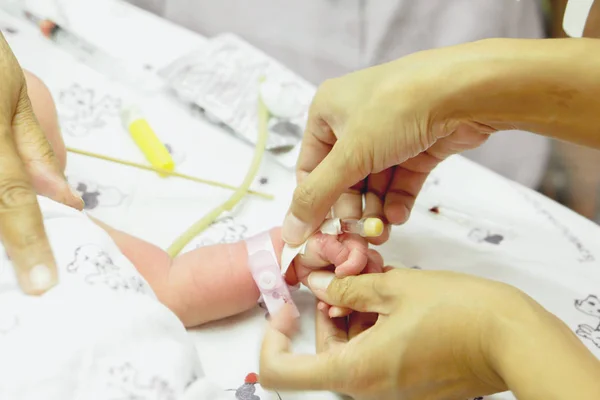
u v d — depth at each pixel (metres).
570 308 0.81
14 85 0.67
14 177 0.55
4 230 0.52
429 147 0.75
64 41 1.12
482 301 0.56
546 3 1.03
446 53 0.65
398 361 0.58
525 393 0.49
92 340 0.50
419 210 0.93
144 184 0.93
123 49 1.13
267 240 0.78
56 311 0.50
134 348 0.53
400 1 1.15
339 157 0.67
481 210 0.94
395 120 0.66
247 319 0.77
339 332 0.72
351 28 1.21
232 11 1.26
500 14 1.09
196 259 0.76
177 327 0.58
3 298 0.50
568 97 0.60
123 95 1.05
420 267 0.85
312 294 0.81
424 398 0.61
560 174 1.07
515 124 0.66
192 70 1.09
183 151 0.99
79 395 0.49
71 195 0.64
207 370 0.71
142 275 0.72
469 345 0.56
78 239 0.57
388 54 1.20
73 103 1.03
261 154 0.96
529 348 0.51
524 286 0.84
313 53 1.23
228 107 1.04
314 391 0.66
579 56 0.59
